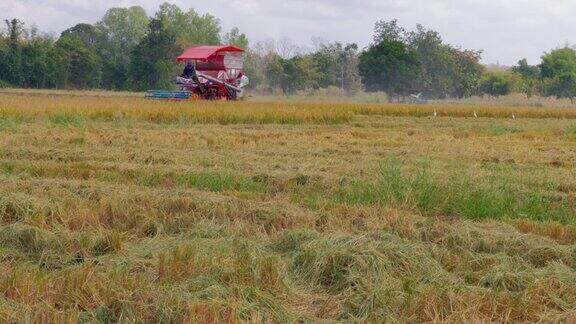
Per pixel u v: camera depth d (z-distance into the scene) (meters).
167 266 6.07
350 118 26.58
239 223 7.96
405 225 7.98
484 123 27.97
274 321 5.20
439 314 5.35
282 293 5.75
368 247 6.55
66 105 24.41
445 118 31.61
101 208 8.26
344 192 10.38
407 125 25.64
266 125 23.41
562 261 6.97
